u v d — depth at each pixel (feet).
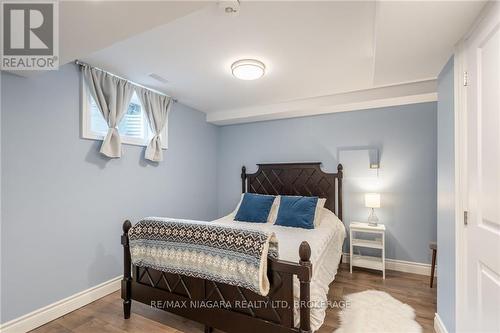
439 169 6.51
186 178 12.60
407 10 4.26
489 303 4.23
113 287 8.87
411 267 10.55
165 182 11.34
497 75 3.96
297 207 10.48
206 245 5.88
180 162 12.22
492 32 4.07
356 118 11.75
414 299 8.26
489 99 4.20
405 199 10.74
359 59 7.70
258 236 5.43
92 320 7.13
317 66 8.14
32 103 6.89
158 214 10.94
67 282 7.60
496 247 4.01
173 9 4.35
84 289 8.04
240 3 5.16
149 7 4.27
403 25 4.68
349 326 6.79
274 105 12.30
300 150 12.98
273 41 6.67
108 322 7.02
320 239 8.27
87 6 4.21
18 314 6.53
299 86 9.97
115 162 9.14
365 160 11.44
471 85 4.81
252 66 7.72
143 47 7.00
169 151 11.58
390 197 10.99
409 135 10.72
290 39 6.57
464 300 5.11
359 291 8.87
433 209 10.27
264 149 13.92
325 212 11.39
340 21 5.77
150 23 4.77
